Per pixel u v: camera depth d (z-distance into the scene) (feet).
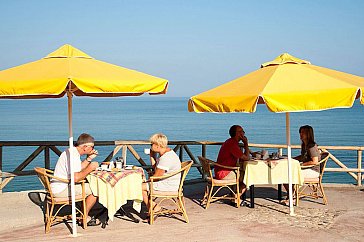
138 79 19.35
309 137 25.50
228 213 24.11
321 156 26.25
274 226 21.48
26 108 486.38
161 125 192.75
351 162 88.63
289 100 19.69
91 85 18.10
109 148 104.58
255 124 204.23
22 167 27.81
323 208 24.91
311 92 19.56
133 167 22.70
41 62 20.25
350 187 30.81
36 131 148.66
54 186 21.07
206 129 169.37
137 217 23.39
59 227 21.76
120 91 18.69
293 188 26.89
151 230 21.06
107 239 19.75
